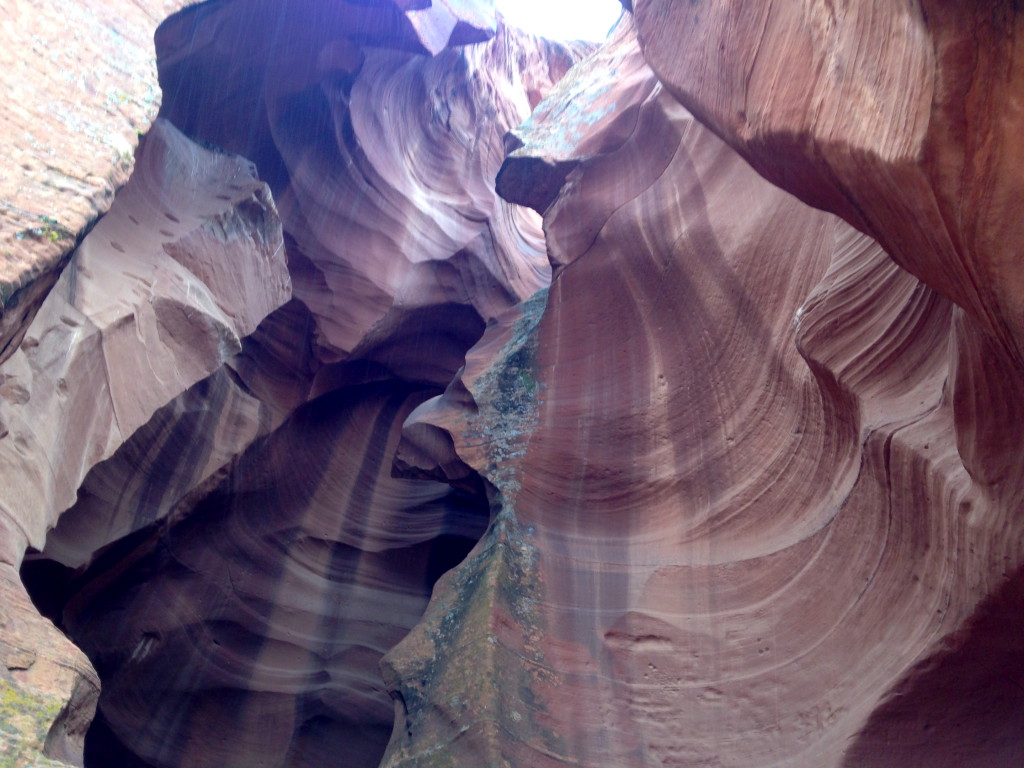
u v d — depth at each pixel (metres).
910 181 3.02
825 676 5.90
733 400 7.47
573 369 8.77
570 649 6.87
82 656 4.89
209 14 9.24
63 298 6.60
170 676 10.53
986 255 2.97
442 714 6.41
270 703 10.98
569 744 6.28
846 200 3.67
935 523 5.15
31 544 5.58
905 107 2.95
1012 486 4.44
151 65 5.74
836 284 5.86
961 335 4.30
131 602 10.20
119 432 6.86
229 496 10.98
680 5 5.48
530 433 8.48
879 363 5.67
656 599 7.04
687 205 8.34
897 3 2.98
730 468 7.32
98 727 10.20
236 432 10.27
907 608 5.57
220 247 8.84
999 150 2.74
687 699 6.43
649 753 6.23
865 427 5.59
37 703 4.28
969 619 4.97
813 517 6.52
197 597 10.74
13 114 4.73
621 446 8.02
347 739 11.15
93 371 6.69
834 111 3.44
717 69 4.75
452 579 7.73
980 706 5.29
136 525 9.21
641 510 7.69
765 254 7.30
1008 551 4.54
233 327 8.63
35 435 5.89
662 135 9.08
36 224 4.36
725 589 6.82
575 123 10.47
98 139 5.02
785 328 6.95
